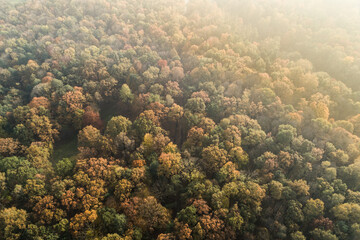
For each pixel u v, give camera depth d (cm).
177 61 13738
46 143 9775
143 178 7981
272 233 7062
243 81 12231
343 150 9119
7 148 8975
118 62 13400
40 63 13825
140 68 13112
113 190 7881
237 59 13350
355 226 6750
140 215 6988
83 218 6550
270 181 8175
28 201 7306
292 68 13162
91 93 12225
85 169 8162
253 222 7194
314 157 8688
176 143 10475
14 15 17500
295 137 9556
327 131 9750
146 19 17838
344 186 7800
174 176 8006
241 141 9431
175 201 7931
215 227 6506
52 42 15025
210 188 7594
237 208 7144
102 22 17175
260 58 13588
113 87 12706
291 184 7912
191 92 11912
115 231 6681
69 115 11019
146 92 12119
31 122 9812
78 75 12812
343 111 11331
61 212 6850
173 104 11144
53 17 17325
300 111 10506
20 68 12900
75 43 14775
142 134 9844
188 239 6278
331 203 7469
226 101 11088
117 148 9275
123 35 16075
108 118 12000
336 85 12019
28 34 15525
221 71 12562
